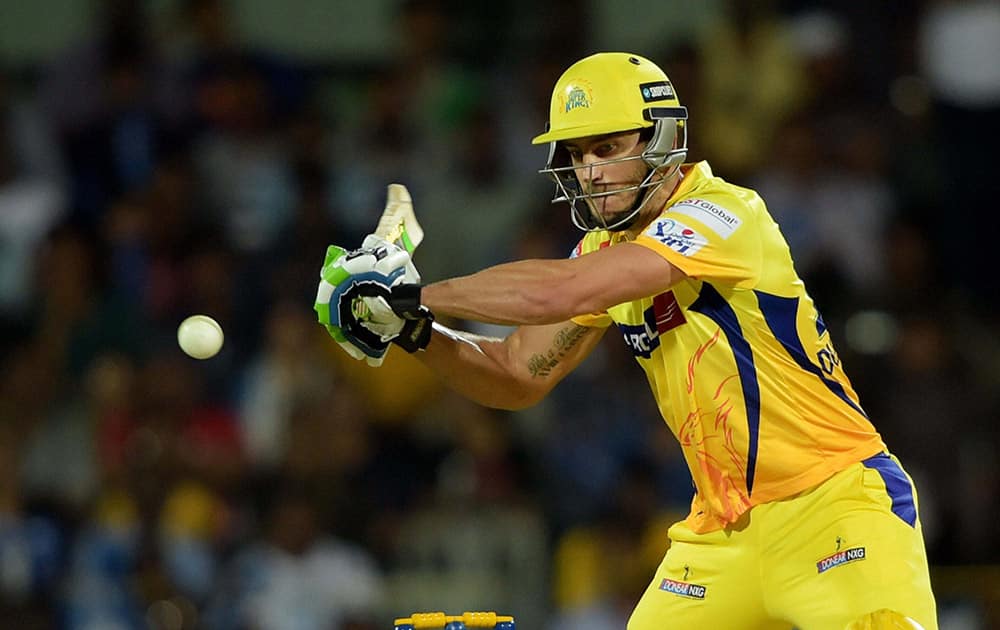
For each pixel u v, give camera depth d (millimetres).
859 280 34438
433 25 37812
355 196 35781
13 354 34438
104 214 36719
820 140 35781
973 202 36344
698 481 16969
